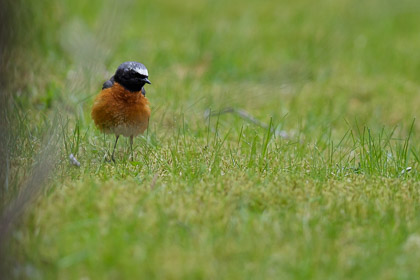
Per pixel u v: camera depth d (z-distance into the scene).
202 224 8.53
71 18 20.70
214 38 21.70
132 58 18.67
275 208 9.15
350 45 21.94
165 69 18.52
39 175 8.65
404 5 26.64
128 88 11.50
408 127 15.58
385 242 8.27
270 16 25.31
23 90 14.85
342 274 7.59
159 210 8.72
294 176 10.39
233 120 14.70
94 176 10.27
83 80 14.61
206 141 12.61
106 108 11.59
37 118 13.64
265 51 20.98
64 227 8.34
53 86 15.02
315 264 7.73
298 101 16.86
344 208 9.14
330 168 11.06
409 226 8.70
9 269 7.50
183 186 9.75
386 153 11.82
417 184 10.25
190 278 7.43
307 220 8.68
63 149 11.23
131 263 7.60
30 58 16.48
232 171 10.63
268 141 12.28
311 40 21.75
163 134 13.18
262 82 18.00
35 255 7.73
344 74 19.44
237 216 8.80
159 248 7.93
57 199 9.03
